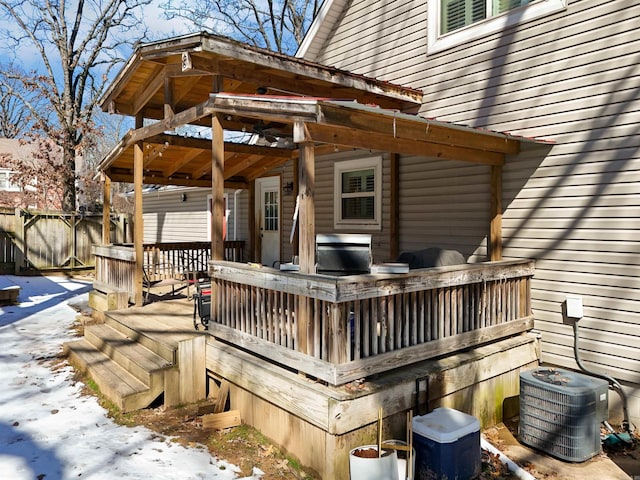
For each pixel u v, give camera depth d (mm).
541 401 4059
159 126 5883
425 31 6480
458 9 6133
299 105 3666
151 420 4188
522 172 5297
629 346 4461
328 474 3256
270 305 3979
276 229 9719
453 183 6102
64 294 10305
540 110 5164
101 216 14227
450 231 6141
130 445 3705
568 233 4906
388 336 3789
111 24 17703
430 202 6387
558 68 5008
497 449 4070
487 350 4559
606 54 4629
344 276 3629
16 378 5133
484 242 5773
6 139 25328
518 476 3629
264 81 5535
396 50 6906
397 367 3846
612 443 4199
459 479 3391
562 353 4969
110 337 5508
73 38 16906
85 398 4605
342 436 3287
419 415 3797
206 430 4055
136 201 6523
